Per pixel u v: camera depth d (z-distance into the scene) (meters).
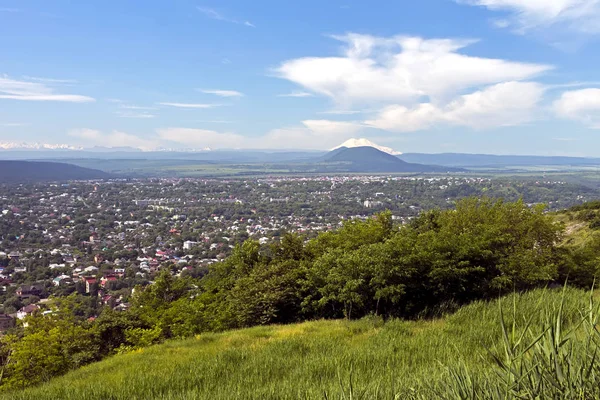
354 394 2.95
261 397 5.96
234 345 12.76
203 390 7.57
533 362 1.86
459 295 16.83
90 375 10.91
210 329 19.03
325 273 17.92
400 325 12.55
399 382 3.32
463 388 1.98
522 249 17.89
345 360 7.91
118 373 10.35
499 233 18.00
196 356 11.29
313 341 11.60
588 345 1.87
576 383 1.73
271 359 9.47
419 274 16.44
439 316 15.18
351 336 12.76
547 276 15.91
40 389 9.70
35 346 15.47
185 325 19.00
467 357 5.61
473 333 8.17
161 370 9.84
